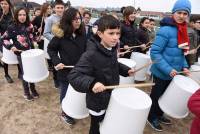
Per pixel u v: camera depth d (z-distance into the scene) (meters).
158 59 2.62
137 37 4.76
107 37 1.81
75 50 2.75
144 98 2.01
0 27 4.07
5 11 4.04
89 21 4.46
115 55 1.99
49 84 4.39
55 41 2.73
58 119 3.25
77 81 1.83
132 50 4.43
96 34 1.92
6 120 3.21
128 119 1.87
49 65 4.88
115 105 1.89
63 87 2.95
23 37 3.54
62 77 2.86
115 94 1.96
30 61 3.34
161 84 2.81
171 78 2.77
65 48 2.73
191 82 2.62
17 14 3.45
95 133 2.21
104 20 1.80
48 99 3.80
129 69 2.20
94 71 1.91
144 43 4.83
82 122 3.20
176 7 2.49
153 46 2.66
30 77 3.46
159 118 3.25
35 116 3.32
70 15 2.60
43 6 4.90
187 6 2.44
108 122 1.98
